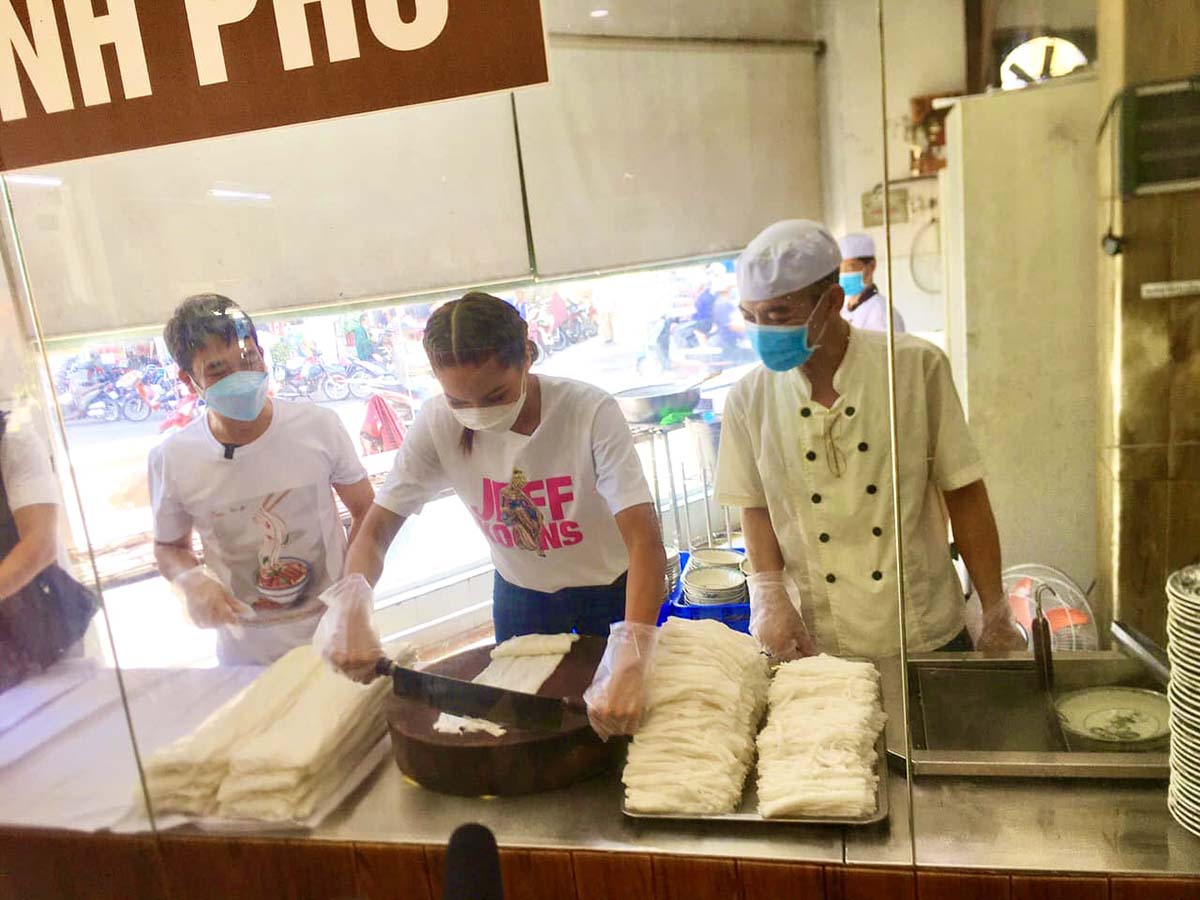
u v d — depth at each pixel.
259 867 1.23
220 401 1.27
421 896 1.16
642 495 1.18
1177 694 0.98
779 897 1.04
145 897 1.31
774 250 1.04
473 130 1.14
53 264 1.28
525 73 1.12
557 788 1.17
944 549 1.12
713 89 1.06
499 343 1.15
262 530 1.31
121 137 1.22
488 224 1.16
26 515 1.36
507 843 1.11
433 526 1.29
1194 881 0.95
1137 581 1.07
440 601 1.30
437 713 1.23
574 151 1.13
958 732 1.12
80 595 1.37
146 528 1.35
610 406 1.17
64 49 1.21
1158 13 0.93
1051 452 1.06
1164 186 0.97
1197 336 0.99
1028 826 1.03
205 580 1.34
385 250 1.21
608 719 1.14
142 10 1.18
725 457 1.15
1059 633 1.10
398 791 1.22
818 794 1.03
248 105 1.19
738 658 1.18
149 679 1.36
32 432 1.36
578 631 1.28
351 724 1.25
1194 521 1.04
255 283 1.24
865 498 1.11
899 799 1.08
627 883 1.08
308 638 1.33
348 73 1.16
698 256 1.10
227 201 1.22
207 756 1.24
